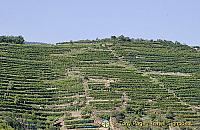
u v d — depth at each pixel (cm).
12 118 19225
